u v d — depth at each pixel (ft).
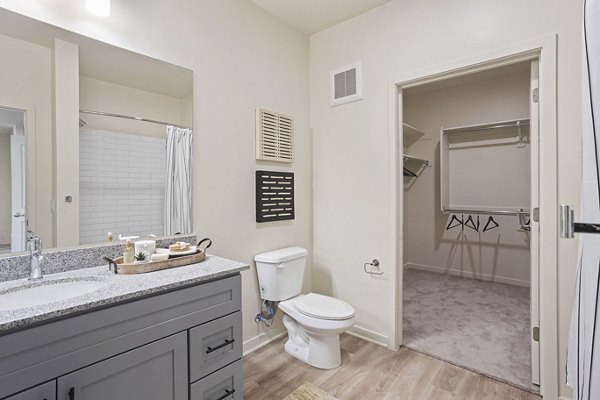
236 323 4.79
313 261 9.27
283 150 8.20
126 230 5.41
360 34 8.08
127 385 3.61
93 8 4.88
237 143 7.18
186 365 4.16
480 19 6.26
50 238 4.60
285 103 8.39
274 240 8.08
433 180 14.58
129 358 3.61
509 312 9.76
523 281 12.42
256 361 7.03
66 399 3.16
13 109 4.32
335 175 8.70
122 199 5.37
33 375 2.96
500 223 12.91
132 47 5.47
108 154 5.22
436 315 9.58
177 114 6.10
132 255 4.67
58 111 4.70
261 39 7.75
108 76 5.21
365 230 8.08
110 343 3.46
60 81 4.71
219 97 6.82
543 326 5.60
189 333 4.19
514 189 12.53
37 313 2.99
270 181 7.88
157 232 5.82
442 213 14.40
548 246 5.51
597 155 2.73
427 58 6.95
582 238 3.22
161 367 3.91
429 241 14.83
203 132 6.52
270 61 7.99
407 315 9.59
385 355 7.24
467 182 13.62
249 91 7.45
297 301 7.16
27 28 4.43
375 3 7.61
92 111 5.04
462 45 6.48
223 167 6.90
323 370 6.64
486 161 13.14
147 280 4.12
